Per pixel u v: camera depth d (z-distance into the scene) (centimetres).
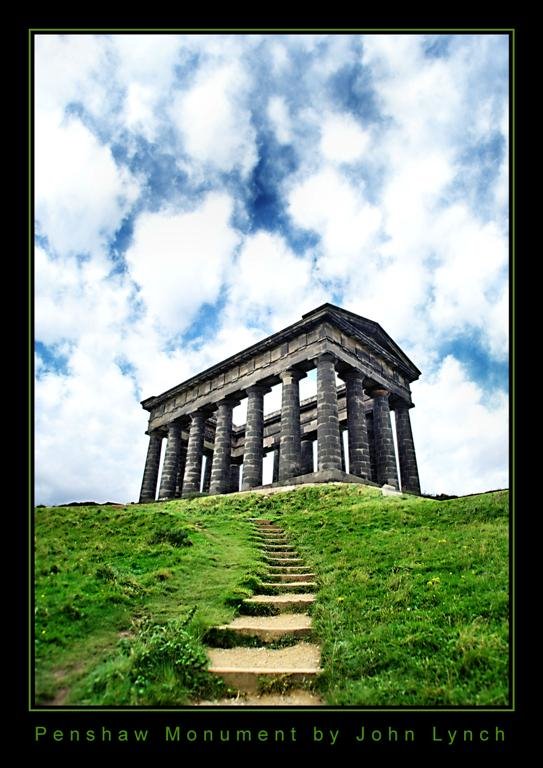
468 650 786
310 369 4269
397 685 759
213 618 1107
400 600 1080
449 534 1563
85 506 2466
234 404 5038
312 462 5328
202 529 2130
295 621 1130
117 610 1036
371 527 1930
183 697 772
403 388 4891
